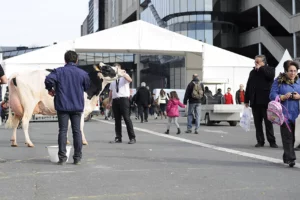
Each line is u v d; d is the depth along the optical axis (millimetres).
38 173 6621
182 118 26594
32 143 11188
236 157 8406
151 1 58344
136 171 6805
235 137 12930
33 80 10219
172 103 14094
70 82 7344
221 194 5215
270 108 7113
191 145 10602
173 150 9555
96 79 10500
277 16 40594
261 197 5066
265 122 10125
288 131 7207
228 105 18188
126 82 11039
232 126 18391
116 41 26438
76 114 7457
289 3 43938
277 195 5164
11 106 10289
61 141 7453
